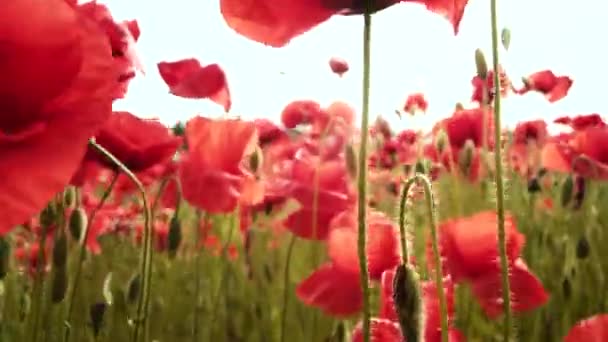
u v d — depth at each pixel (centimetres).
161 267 96
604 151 87
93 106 22
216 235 100
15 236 77
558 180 125
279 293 88
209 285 89
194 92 68
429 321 44
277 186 64
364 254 33
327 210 62
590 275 86
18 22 22
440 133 81
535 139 127
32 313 56
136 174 53
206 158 62
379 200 108
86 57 22
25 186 21
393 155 114
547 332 78
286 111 102
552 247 94
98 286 88
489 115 83
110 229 104
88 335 71
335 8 32
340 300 49
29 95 22
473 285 50
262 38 32
